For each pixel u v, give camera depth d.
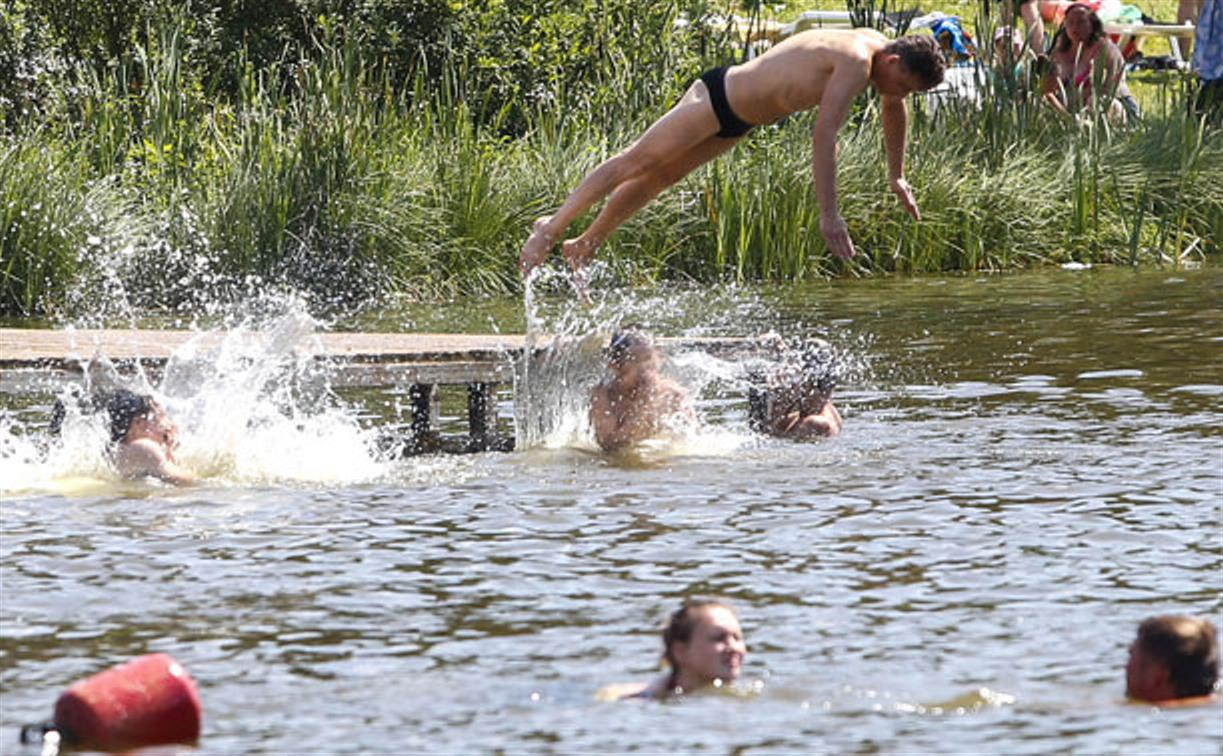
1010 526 15.72
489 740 10.56
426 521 16.19
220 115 41.16
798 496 17.09
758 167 39.69
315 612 13.28
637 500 17.03
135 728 10.50
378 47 44.59
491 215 38.31
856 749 10.34
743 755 10.25
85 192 37.09
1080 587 13.75
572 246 22.20
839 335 29.45
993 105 42.94
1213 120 45.22
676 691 11.41
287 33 46.38
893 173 22.62
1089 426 20.56
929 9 61.53
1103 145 42.88
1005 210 41.12
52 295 35.19
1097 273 38.84
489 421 20.52
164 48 41.47
